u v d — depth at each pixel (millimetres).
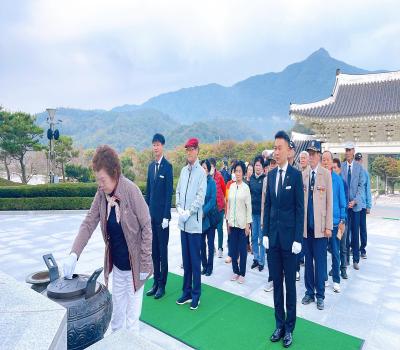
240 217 4918
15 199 12953
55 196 13961
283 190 3301
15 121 26438
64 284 2225
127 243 2551
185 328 3561
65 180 33750
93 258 6348
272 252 3389
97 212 2654
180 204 4262
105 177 2373
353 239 5859
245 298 4402
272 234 3359
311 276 4340
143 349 1529
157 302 4262
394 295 4602
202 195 4102
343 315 3949
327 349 3162
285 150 3361
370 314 3984
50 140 17016
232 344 3244
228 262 6145
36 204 13070
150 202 4414
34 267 5871
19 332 1393
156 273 4516
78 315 2074
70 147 31656
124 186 2482
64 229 9508
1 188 13789
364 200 5984
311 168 4289
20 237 8406
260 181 5684
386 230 9688
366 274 5543
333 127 15297
